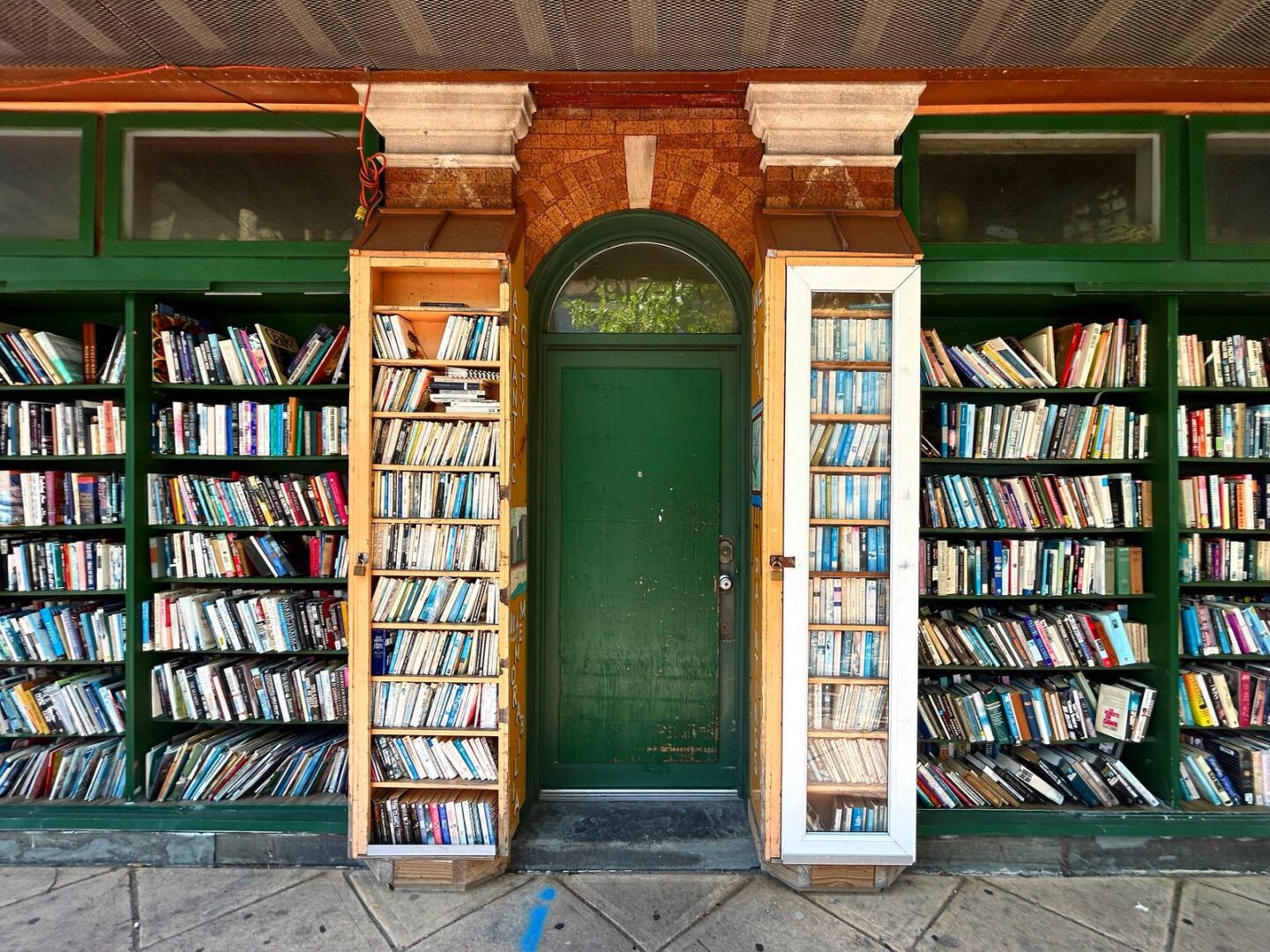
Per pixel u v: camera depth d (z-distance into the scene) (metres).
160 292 2.80
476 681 2.51
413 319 2.62
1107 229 2.81
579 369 3.13
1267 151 2.79
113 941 2.24
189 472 3.13
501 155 2.70
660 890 2.50
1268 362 2.91
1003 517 2.88
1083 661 2.85
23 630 2.85
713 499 3.12
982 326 3.19
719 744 3.11
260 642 2.85
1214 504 2.91
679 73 2.60
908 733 2.45
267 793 2.81
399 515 2.54
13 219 2.80
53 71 2.56
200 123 2.79
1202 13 2.21
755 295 2.78
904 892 2.52
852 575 2.54
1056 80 2.59
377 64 2.54
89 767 2.82
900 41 2.38
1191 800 2.82
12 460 3.15
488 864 2.54
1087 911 2.44
